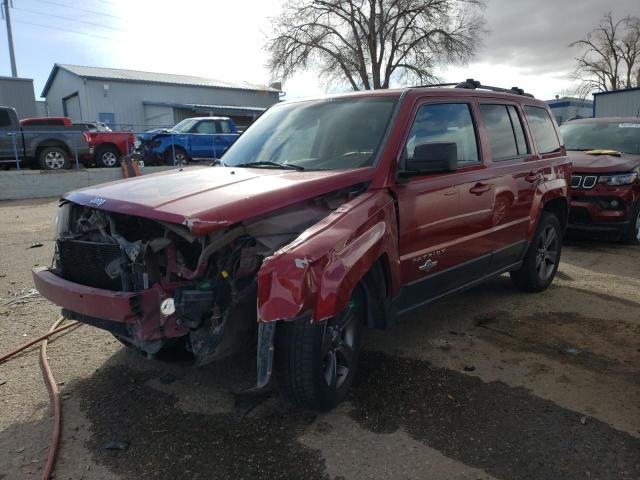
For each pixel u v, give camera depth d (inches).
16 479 106.7
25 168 661.3
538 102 224.7
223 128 765.9
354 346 135.3
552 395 138.3
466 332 180.2
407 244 143.6
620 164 302.8
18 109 1109.7
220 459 112.5
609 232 303.4
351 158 146.9
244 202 116.5
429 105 160.9
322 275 108.5
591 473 107.3
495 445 116.8
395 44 1391.5
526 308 203.5
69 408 132.3
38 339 169.6
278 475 107.4
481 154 176.4
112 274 119.9
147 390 140.9
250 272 117.6
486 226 175.2
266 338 111.8
